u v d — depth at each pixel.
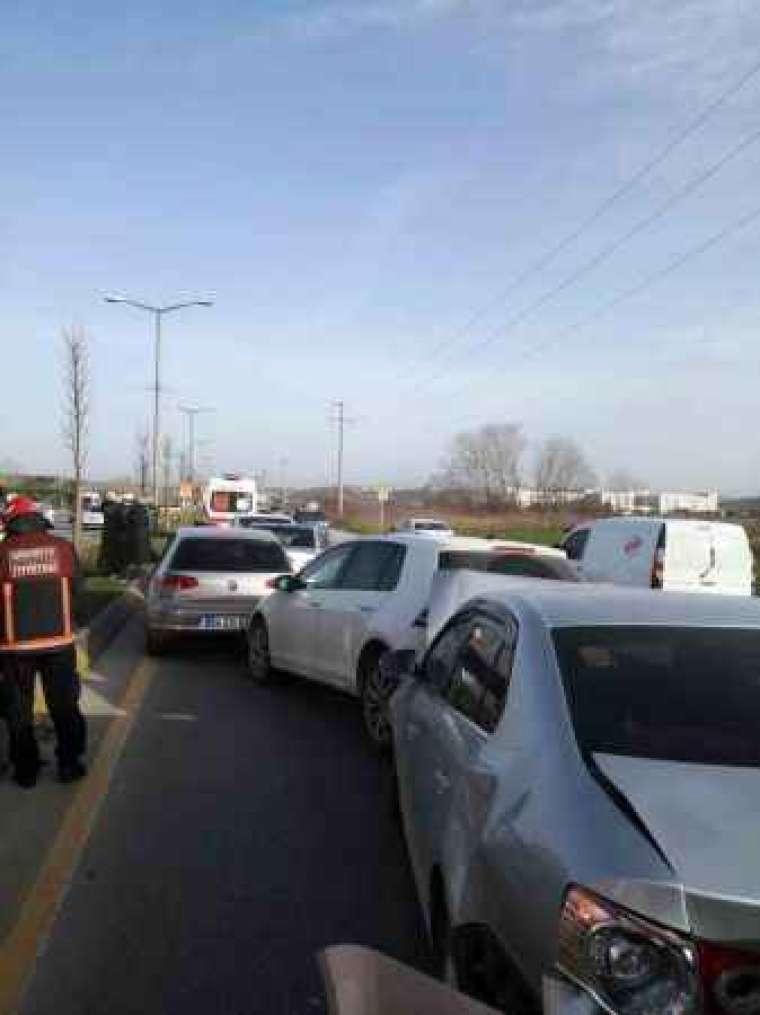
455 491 114.00
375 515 104.69
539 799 3.12
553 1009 2.61
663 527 17.31
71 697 7.21
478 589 7.78
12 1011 4.13
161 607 13.15
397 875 5.64
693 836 2.71
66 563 7.15
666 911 2.51
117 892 5.36
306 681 11.62
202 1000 4.25
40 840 6.11
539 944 2.76
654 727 3.38
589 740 3.30
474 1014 2.45
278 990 4.34
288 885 5.48
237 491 46.25
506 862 3.06
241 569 13.30
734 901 2.47
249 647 11.70
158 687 11.14
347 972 2.47
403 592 8.88
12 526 7.10
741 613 4.18
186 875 5.60
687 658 3.76
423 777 4.62
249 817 6.61
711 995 2.44
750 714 3.47
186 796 7.04
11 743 7.11
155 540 42.59
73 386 27.95
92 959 4.60
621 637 3.88
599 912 2.59
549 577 9.15
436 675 5.23
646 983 2.48
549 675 3.67
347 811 6.75
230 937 4.84
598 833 2.79
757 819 2.81
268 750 8.36
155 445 44.25
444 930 3.76
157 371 44.19
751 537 54.09
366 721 8.73
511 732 3.62
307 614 10.23
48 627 7.05
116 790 7.15
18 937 4.80
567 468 115.06
